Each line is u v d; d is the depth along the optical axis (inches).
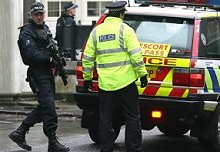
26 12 1448.1
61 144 885.2
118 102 803.4
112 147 800.9
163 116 861.2
